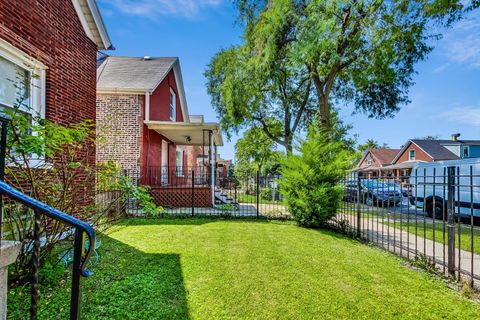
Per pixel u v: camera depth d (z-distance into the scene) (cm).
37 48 480
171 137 1309
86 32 647
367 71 1150
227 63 1705
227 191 1562
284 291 314
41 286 303
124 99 1034
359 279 352
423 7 873
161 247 486
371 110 1440
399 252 481
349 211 675
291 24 1150
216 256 438
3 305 113
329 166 688
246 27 1357
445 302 293
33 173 327
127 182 464
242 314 264
